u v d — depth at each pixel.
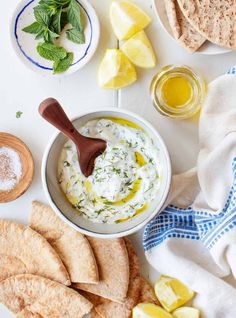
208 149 0.51
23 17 0.52
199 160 0.51
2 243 0.52
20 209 0.53
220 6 0.49
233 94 0.50
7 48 0.54
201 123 0.51
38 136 0.53
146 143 0.49
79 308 0.50
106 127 0.50
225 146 0.49
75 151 0.50
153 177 0.49
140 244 0.53
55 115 0.46
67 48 0.52
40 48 0.52
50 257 0.51
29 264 0.52
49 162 0.49
